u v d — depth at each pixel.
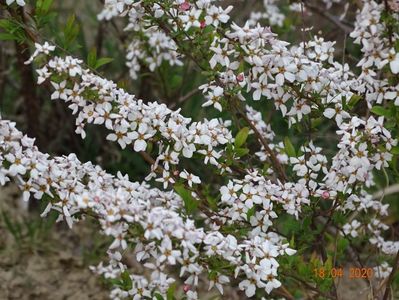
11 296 0.59
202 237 0.36
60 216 0.40
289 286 0.52
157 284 0.45
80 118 0.40
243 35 0.39
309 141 0.46
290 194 0.42
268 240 0.41
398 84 0.40
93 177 0.39
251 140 0.55
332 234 0.57
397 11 0.39
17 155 0.37
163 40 0.56
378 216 0.54
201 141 0.41
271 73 0.40
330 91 0.42
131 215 0.35
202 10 0.42
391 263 0.51
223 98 0.44
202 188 0.53
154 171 0.42
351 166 0.40
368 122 0.40
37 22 0.46
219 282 0.38
